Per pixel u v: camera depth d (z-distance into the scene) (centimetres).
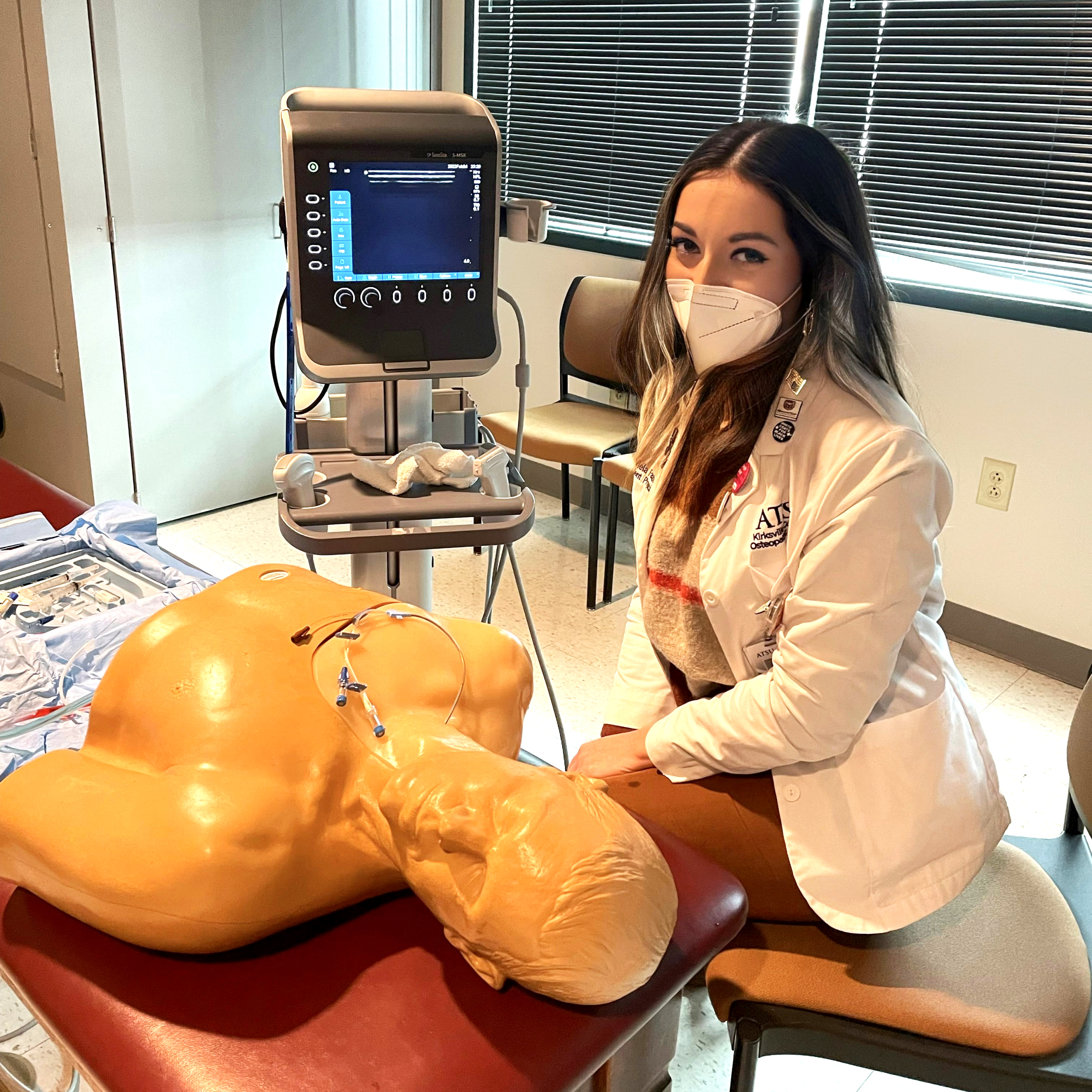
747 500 123
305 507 120
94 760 77
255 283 347
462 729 83
